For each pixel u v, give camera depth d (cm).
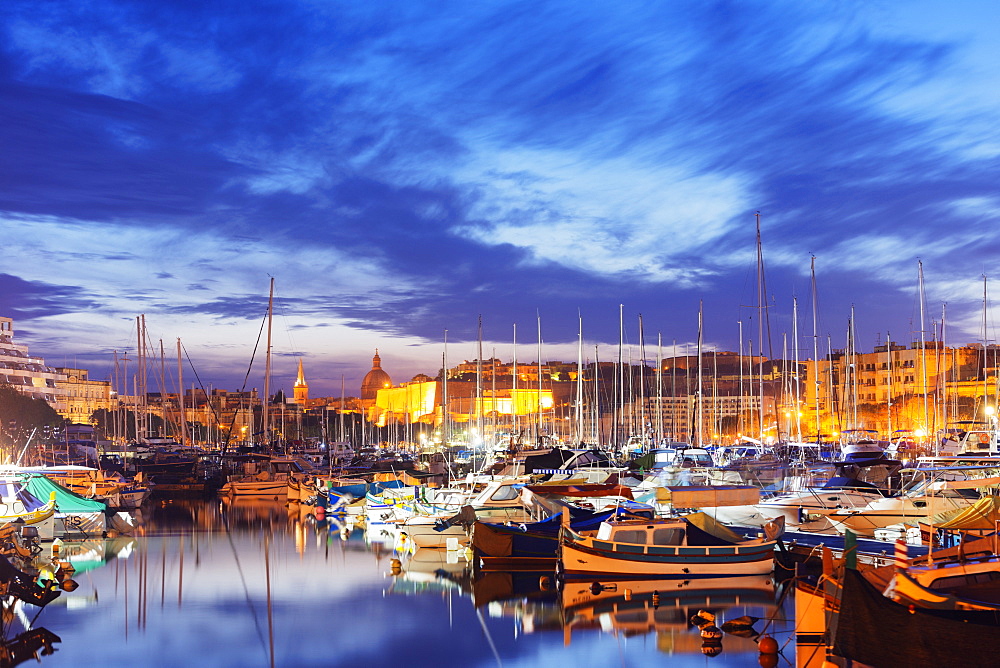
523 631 4409
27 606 5053
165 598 5272
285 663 3981
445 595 5247
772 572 5456
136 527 8969
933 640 2858
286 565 6412
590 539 5356
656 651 4038
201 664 3966
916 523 5384
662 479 8406
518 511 6769
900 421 18912
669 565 5334
